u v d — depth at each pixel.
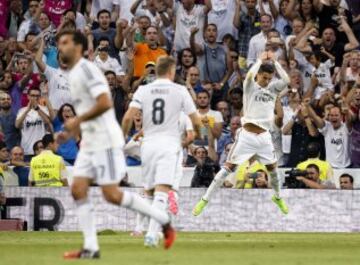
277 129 43.47
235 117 44.38
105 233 34.84
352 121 43.94
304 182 40.50
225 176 36.16
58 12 50.91
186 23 50.28
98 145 20.38
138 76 47.31
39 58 47.38
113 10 51.56
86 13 51.84
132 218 39.81
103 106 19.98
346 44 48.62
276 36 47.72
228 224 39.81
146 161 25.80
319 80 47.25
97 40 48.84
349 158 43.84
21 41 50.31
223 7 50.28
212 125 44.38
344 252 25.58
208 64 48.78
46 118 45.56
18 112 46.00
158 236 25.78
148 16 49.84
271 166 36.06
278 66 35.31
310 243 29.56
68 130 20.08
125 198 21.11
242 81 48.34
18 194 40.16
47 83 47.25
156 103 25.75
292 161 43.72
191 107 25.83
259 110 35.53
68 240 30.98
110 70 46.62
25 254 23.61
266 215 39.78
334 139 43.78
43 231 38.78
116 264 19.77
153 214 21.67
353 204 39.62
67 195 40.00
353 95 44.28
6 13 51.81
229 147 43.09
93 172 20.62
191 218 39.78
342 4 50.97
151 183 25.95
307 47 47.75
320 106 45.50
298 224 39.72
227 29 50.19
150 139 25.78
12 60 48.56
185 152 43.06
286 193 39.84
